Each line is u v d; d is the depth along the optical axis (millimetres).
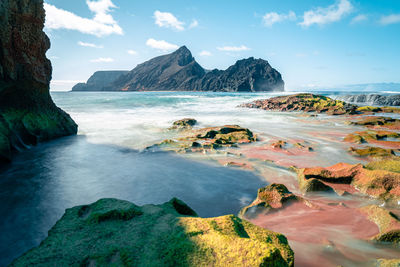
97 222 3023
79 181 6148
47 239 2656
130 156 8375
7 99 9273
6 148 7383
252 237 2566
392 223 3355
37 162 7699
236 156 8109
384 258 2967
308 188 5172
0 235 3883
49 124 11000
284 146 9219
